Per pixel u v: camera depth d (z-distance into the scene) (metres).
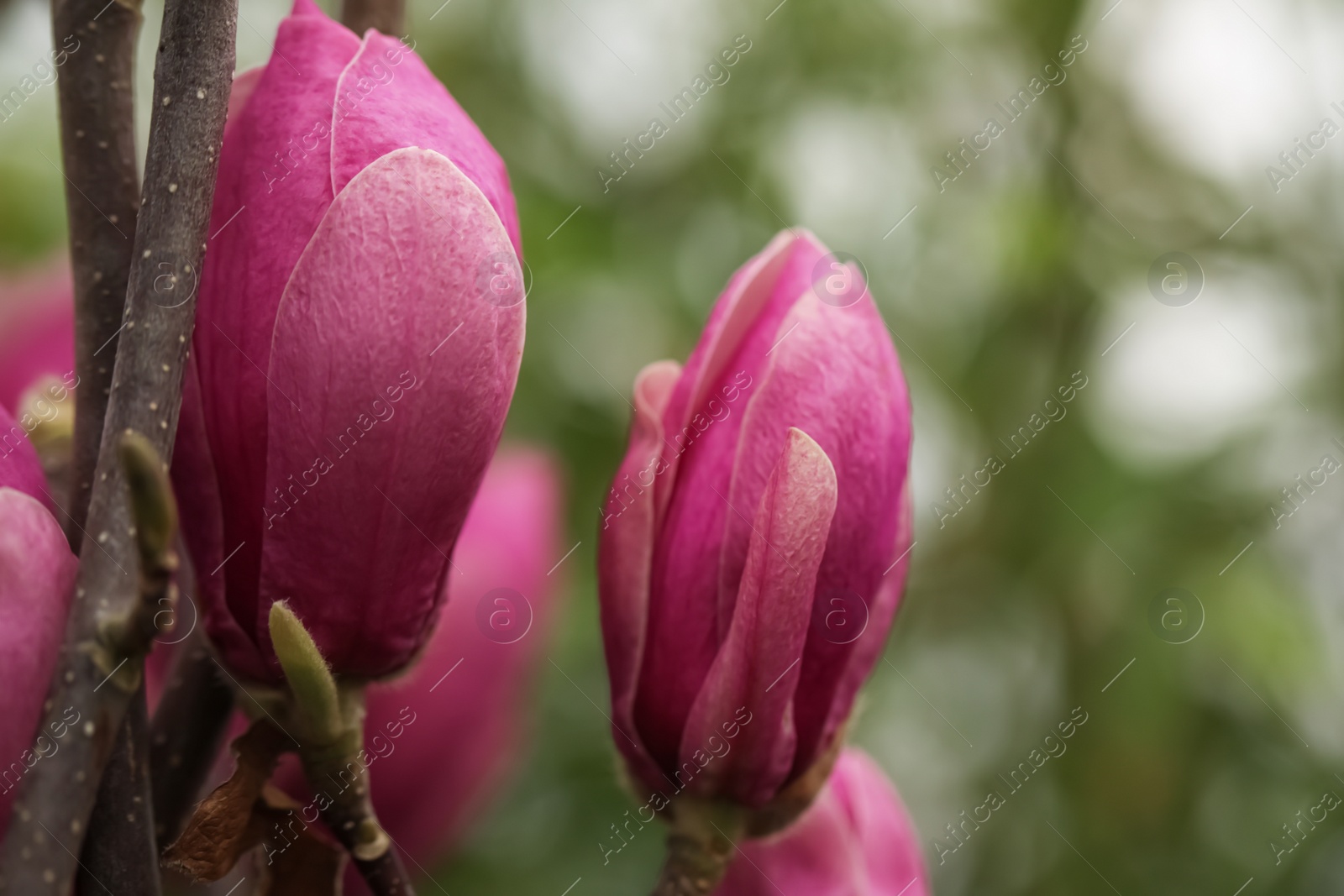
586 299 0.85
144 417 0.48
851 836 0.57
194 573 0.50
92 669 0.47
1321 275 1.01
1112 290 0.99
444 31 0.92
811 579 0.51
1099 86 1.02
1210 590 0.91
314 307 0.49
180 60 0.48
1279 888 0.91
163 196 0.48
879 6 1.01
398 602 0.50
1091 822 0.90
